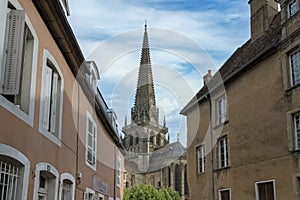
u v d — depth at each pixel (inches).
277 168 492.7
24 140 248.4
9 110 222.7
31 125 263.0
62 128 354.6
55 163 327.6
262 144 530.9
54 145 324.2
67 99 376.5
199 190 684.7
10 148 221.0
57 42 340.5
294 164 463.2
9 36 234.2
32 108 266.2
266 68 545.6
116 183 759.1
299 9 490.0
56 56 337.7
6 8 224.8
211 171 646.5
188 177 724.0
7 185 231.5
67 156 373.4
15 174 241.3
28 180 254.5
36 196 272.4
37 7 282.7
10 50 232.2
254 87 567.5
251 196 538.3
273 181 496.4
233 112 610.9
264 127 531.5
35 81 274.8
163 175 1753.2
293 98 482.0
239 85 606.2
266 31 642.2
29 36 271.0
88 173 483.2
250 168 549.3
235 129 599.2
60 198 343.0
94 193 526.0
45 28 304.8
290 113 482.6
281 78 510.6
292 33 493.4
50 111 333.4
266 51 537.0
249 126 565.9
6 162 230.5
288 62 505.7
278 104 509.7
